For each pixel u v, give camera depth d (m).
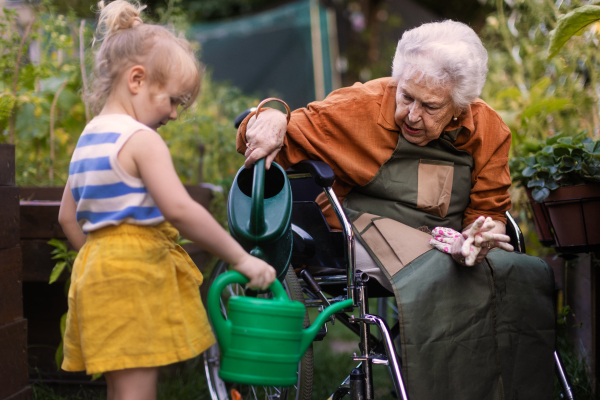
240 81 7.25
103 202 1.33
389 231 1.75
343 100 1.88
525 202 2.80
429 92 1.71
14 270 1.72
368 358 1.67
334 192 1.77
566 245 2.03
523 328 1.70
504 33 3.45
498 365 1.63
